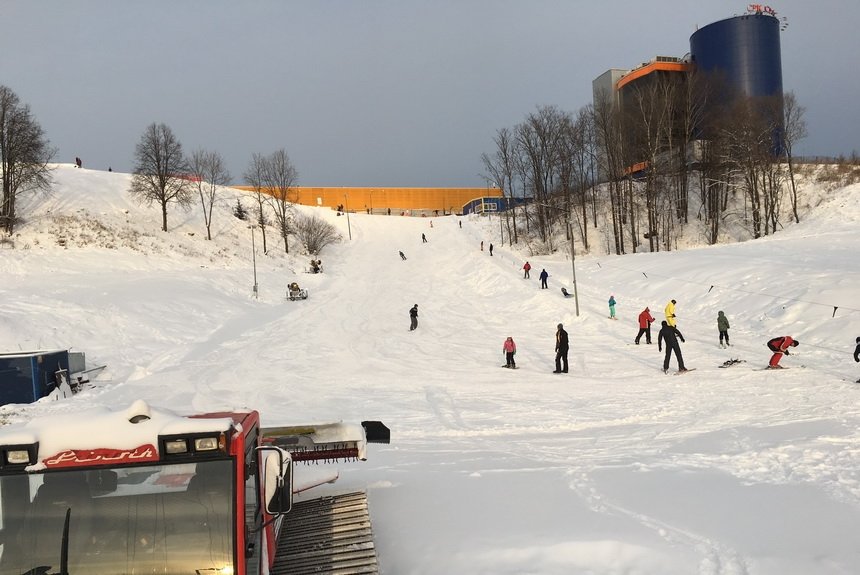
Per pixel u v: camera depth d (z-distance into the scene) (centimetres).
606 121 6394
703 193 6341
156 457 381
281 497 421
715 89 6681
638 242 6231
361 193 13788
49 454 377
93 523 371
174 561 365
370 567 518
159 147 6222
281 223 7288
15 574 358
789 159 5828
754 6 7144
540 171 7331
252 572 400
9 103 5291
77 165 8612
